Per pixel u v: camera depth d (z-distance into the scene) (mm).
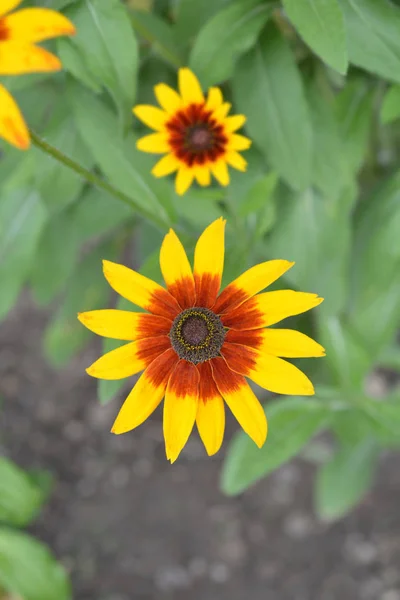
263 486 1049
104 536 1041
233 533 1021
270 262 450
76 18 532
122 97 536
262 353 450
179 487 1063
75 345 937
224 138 563
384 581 963
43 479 1028
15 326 1230
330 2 511
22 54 394
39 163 605
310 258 650
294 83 578
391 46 542
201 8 595
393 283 698
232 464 648
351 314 729
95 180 521
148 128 616
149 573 1008
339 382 665
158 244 726
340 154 612
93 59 531
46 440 1125
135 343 452
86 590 1004
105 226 699
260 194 551
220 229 448
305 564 989
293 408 653
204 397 455
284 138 585
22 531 1041
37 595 703
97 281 891
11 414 1151
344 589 967
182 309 454
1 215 720
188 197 596
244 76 584
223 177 563
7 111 397
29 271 799
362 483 844
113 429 447
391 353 774
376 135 697
